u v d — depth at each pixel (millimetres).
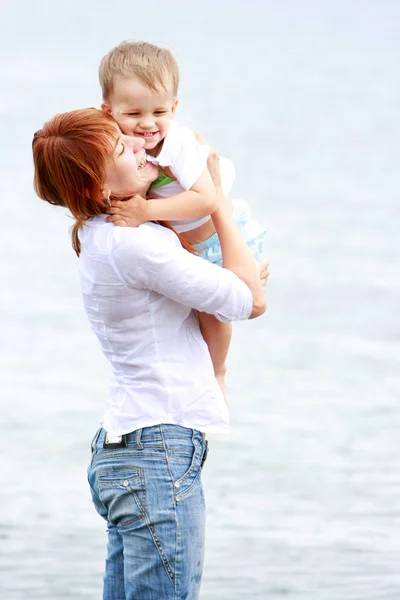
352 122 112750
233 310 9977
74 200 9867
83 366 31984
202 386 10047
